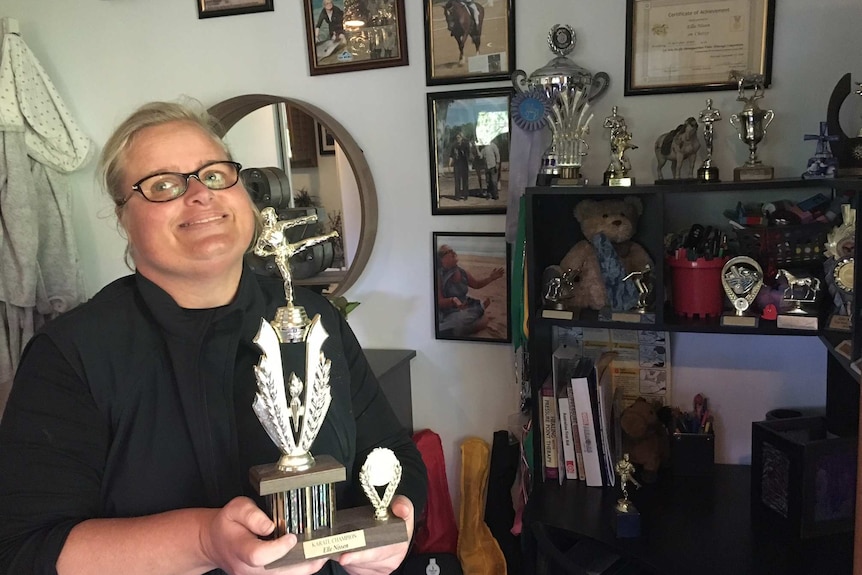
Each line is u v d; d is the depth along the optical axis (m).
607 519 1.48
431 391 2.00
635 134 1.71
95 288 2.26
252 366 0.97
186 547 0.78
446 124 1.84
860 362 1.04
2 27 2.03
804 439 1.46
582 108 1.67
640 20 1.66
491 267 1.87
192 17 2.03
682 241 1.60
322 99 1.96
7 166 1.95
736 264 1.46
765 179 1.45
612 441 1.71
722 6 1.61
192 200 0.90
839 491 1.38
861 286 1.07
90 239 2.23
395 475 0.84
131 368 0.90
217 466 0.91
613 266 1.55
